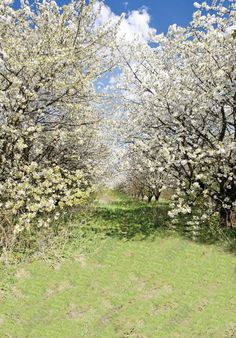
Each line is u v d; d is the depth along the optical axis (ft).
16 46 38.09
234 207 46.47
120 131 50.49
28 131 39.06
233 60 41.52
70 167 54.90
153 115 46.98
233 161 44.62
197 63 44.62
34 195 34.91
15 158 39.47
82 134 52.19
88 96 46.01
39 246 37.96
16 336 25.25
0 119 38.11
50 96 45.01
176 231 46.47
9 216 37.35
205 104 42.57
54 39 41.63
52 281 32.63
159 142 45.78
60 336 25.29
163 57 48.70
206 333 25.76
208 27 43.37
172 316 27.81
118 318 27.53
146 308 28.89
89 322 26.99
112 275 34.35
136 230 47.96
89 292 31.12
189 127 46.37
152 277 34.04
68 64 41.57
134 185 100.99
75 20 44.60
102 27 45.96
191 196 46.06
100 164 61.93
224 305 29.19
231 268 35.65
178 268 35.91
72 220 50.24
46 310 28.35
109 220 54.39
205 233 44.65
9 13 40.37
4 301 29.25
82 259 37.52
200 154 44.29
